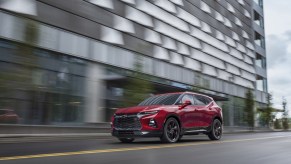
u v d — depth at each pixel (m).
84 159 5.96
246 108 36.94
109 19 22.47
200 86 30.86
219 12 38.62
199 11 34.22
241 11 45.50
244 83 43.69
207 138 13.55
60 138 13.98
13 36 15.99
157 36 27.11
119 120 9.70
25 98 16.36
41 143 9.93
